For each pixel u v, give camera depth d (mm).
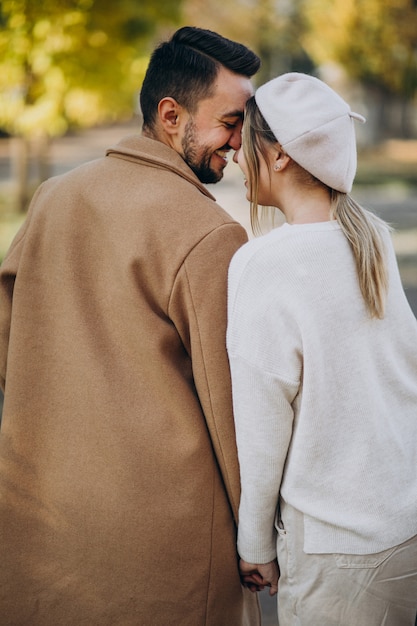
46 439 1958
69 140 29062
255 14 26672
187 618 1927
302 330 1694
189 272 1828
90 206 1940
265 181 1851
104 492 1887
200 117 1950
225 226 1871
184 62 1933
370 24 20125
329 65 23172
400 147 26578
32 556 1972
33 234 2014
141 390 1881
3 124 9453
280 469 1771
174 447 1869
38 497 1970
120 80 8570
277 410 1732
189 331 1888
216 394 1849
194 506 1885
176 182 1917
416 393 1838
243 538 1875
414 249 9406
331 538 1733
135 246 1859
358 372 1743
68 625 1950
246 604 2113
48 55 8156
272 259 1726
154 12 8320
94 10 8023
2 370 2166
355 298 1745
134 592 1903
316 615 1773
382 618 1764
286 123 1751
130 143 1991
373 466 1738
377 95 25141
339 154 1750
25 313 1991
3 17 8109
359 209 1817
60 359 1943
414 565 1763
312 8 21547
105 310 1910
